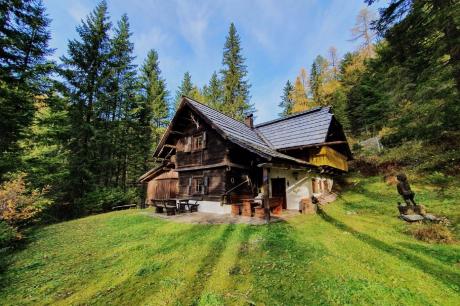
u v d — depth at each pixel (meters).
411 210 9.55
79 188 19.83
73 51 20.38
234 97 33.75
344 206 13.29
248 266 5.76
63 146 19.50
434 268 5.24
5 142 13.75
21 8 13.95
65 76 19.03
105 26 22.33
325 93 42.34
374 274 5.02
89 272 6.08
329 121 16.30
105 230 10.84
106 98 22.56
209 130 14.84
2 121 12.91
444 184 12.40
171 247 7.49
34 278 5.95
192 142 16.16
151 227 10.45
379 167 19.98
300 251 6.55
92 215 17.61
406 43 12.69
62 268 6.50
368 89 29.34
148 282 5.25
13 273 6.31
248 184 14.89
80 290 5.13
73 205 19.20
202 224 10.34
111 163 22.91
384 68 14.84
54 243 9.23
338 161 18.78
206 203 14.23
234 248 7.03
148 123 29.72
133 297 4.67
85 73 21.16
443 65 11.97
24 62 14.82
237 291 4.60
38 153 16.91
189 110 15.59
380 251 6.34
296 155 16.48
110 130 23.81
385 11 12.64
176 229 9.71
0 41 13.12
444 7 10.51
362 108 31.67
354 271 5.18
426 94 12.66
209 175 14.40
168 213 13.32
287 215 11.76
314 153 15.68
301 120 18.48
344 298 4.15
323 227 9.10
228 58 34.59
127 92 25.94
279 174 15.39
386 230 8.35
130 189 23.94
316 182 15.66
